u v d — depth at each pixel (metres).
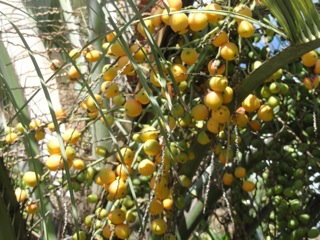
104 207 0.79
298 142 0.77
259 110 0.67
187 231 0.82
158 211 0.66
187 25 0.62
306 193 0.78
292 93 0.75
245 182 0.73
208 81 0.66
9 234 0.63
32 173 0.68
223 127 0.64
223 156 0.69
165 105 0.66
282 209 0.75
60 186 0.69
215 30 0.62
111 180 0.68
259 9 0.70
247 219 0.81
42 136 0.75
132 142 0.73
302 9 0.56
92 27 0.88
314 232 0.75
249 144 0.79
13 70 0.91
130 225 0.77
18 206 0.66
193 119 0.69
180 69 0.62
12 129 0.80
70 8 0.98
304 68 0.77
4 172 0.65
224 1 0.67
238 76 0.66
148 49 0.75
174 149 0.69
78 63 0.79
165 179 0.65
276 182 0.77
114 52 0.63
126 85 0.80
